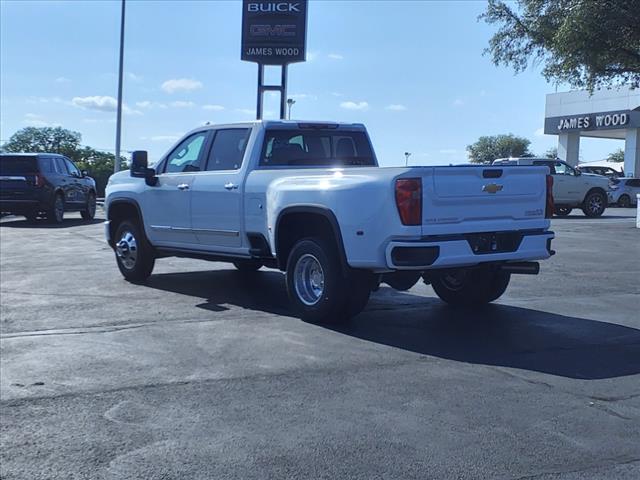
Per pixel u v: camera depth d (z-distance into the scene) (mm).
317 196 7480
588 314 8570
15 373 6105
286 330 7621
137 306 8867
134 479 4137
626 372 6199
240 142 9109
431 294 9922
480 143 66438
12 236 17781
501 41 21141
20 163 20984
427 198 6887
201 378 5973
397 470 4258
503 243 7492
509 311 8719
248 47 26984
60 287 10227
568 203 25359
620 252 14703
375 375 6074
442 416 5125
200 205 9305
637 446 4633
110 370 6188
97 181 42250
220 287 10289
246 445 4613
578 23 17469
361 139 9711
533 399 5496
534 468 4297
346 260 7305
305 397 5516
